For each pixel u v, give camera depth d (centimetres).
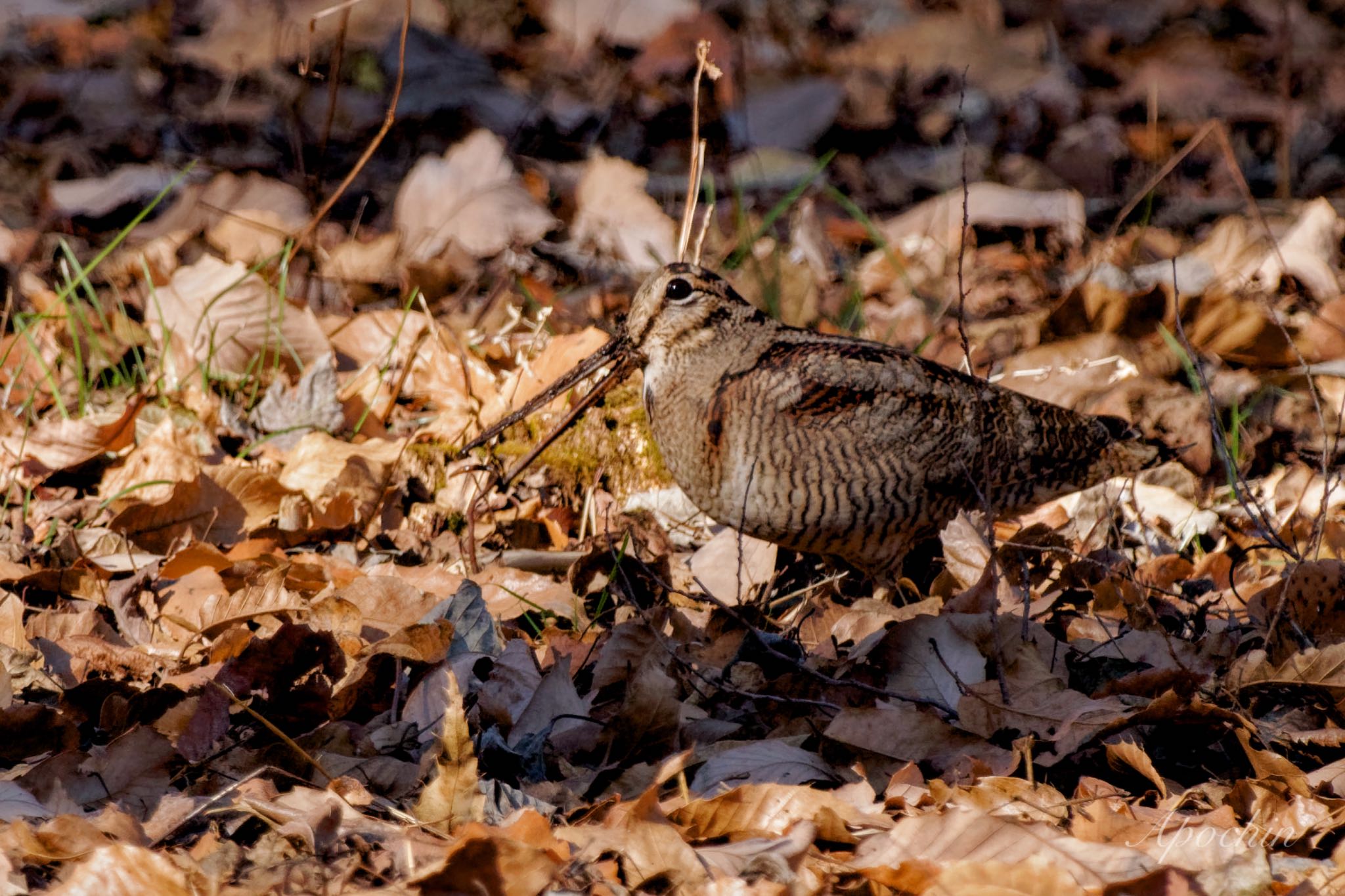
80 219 1427
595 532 938
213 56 1681
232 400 1076
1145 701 652
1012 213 1439
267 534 884
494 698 645
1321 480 984
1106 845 511
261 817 546
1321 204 1296
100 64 1680
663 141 1644
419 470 983
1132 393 1095
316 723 659
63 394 1093
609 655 685
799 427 848
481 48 1745
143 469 932
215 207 1352
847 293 1331
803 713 659
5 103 1598
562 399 1029
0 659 689
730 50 1694
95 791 578
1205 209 1538
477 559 902
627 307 1250
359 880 513
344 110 1623
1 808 551
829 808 540
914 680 667
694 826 554
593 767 624
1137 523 951
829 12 1894
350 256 1312
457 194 1373
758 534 881
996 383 1105
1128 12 1956
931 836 525
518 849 493
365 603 748
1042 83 1753
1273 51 1873
